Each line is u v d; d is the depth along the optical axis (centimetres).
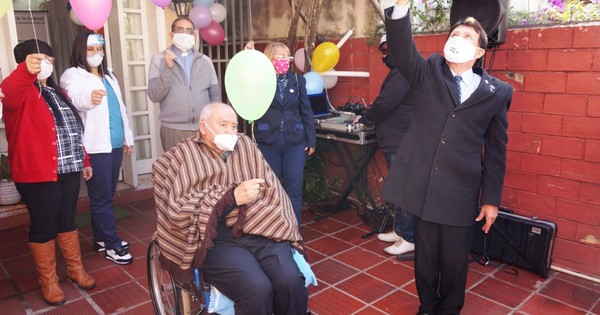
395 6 223
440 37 380
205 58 376
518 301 300
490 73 344
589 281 323
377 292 312
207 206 214
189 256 212
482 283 323
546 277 330
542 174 336
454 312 261
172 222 215
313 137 379
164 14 504
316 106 447
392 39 225
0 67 402
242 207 229
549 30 318
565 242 332
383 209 439
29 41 279
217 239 230
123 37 488
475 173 238
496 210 245
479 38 230
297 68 500
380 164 448
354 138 397
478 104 232
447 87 235
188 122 361
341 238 402
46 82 287
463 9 312
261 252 228
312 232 416
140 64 507
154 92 352
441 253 254
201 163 229
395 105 351
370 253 372
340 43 452
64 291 313
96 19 280
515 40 334
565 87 316
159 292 261
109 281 328
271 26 566
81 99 299
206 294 217
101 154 335
